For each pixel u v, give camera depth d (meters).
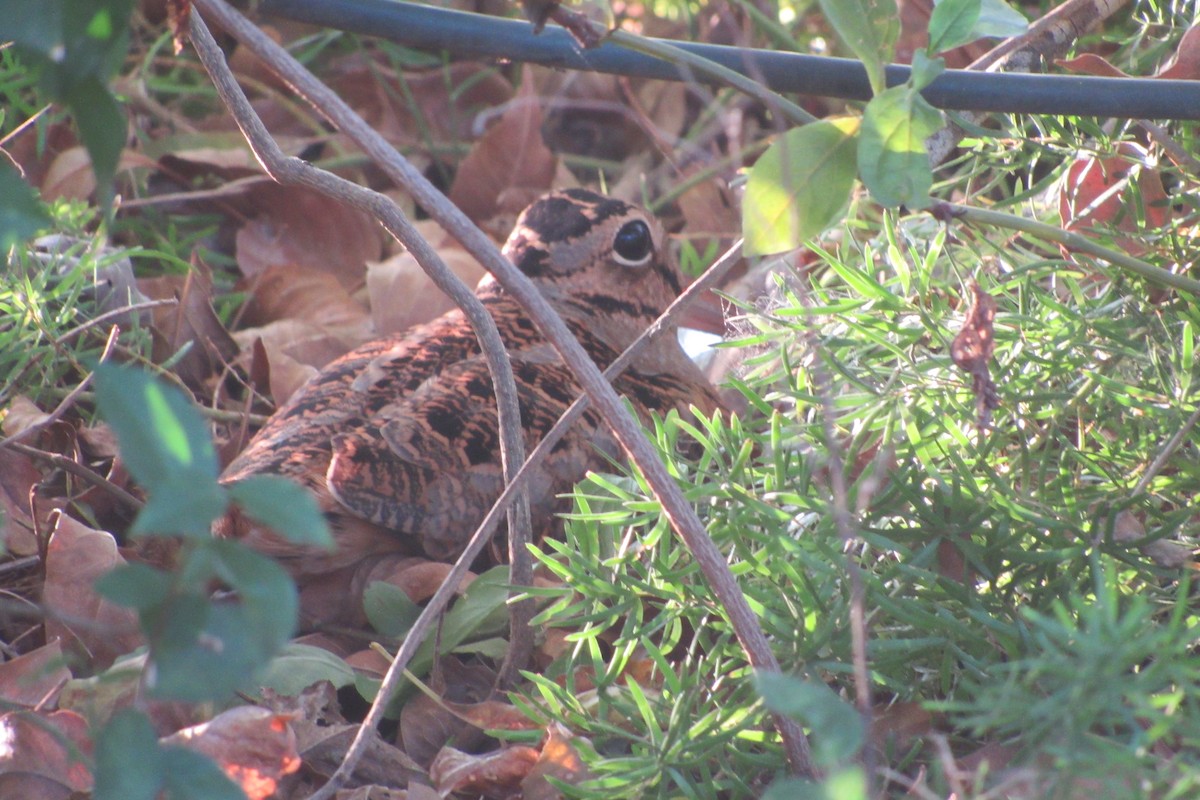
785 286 5.69
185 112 11.68
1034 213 7.00
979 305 4.22
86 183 9.44
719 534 5.23
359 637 6.22
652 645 4.70
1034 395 5.23
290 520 2.79
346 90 12.02
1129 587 5.06
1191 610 4.93
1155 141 6.31
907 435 5.25
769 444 5.64
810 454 5.34
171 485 2.72
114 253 8.16
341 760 5.27
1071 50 6.50
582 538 5.27
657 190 11.66
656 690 5.40
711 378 8.74
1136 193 5.92
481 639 6.09
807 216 4.27
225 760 4.46
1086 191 6.48
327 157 11.91
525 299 4.00
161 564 6.49
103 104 3.25
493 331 5.04
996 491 5.05
